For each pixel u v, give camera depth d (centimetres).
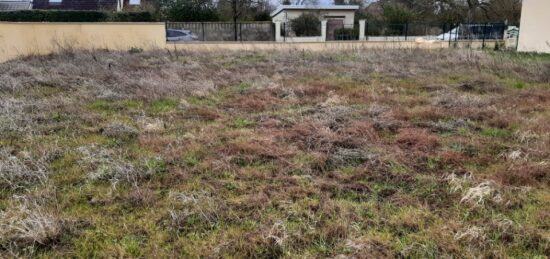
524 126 399
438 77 704
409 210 240
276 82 662
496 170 296
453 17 2227
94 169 302
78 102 515
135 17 1518
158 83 611
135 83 618
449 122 422
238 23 1678
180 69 788
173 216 233
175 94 567
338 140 358
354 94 563
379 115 445
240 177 291
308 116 445
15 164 294
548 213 231
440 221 228
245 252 203
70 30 1187
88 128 409
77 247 207
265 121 433
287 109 487
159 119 441
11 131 387
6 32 952
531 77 677
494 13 2141
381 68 797
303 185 276
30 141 362
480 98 523
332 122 413
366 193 266
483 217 232
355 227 222
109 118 450
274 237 210
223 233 219
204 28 1647
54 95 554
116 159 319
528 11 1178
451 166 308
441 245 204
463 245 205
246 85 644
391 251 200
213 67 838
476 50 1156
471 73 737
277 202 252
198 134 390
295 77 716
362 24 1758
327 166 312
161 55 1051
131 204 251
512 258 194
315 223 227
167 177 289
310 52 1121
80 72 712
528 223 223
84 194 263
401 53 1056
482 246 203
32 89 588
